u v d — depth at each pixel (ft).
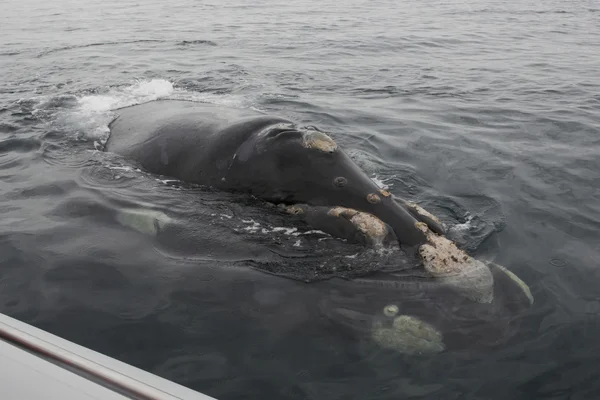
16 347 12.34
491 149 35.88
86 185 28.17
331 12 108.68
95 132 35.53
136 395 11.20
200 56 65.51
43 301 20.24
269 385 16.60
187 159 27.35
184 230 23.63
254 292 20.27
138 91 47.55
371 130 39.19
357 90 50.96
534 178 31.35
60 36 80.79
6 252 23.07
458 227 24.97
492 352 17.63
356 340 18.13
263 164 24.39
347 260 20.98
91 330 18.81
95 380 11.56
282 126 25.25
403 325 18.38
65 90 48.08
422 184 29.99
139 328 18.89
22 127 37.83
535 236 24.93
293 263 21.30
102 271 21.80
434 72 59.06
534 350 17.75
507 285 19.94
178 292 20.52
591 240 24.82
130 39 77.66
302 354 17.72
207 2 126.11
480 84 53.93
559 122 41.65
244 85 51.11
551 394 16.28
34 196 27.68
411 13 108.88
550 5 123.54
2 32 85.05
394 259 20.54
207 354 17.76
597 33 86.79
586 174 31.94
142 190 26.84
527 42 78.38
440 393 16.33
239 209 24.35
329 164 23.26
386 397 16.21
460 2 128.67
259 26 90.38
